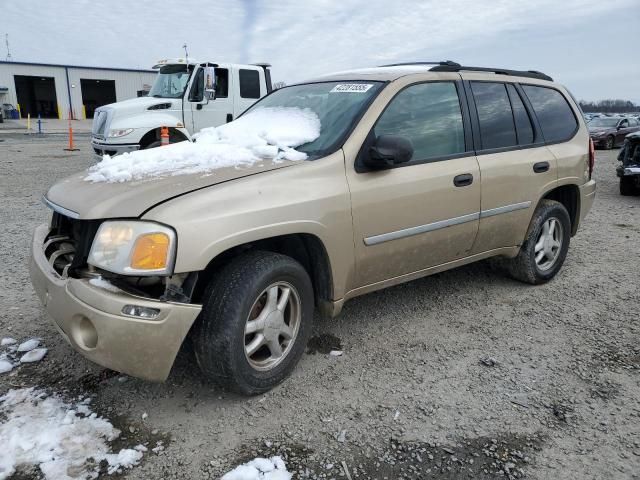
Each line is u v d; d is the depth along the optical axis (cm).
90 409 282
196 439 262
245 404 291
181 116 1148
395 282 365
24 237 604
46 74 4381
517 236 440
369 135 333
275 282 291
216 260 289
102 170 318
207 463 245
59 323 271
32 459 242
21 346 342
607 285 483
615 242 636
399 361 342
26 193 892
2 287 446
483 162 396
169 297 254
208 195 266
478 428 274
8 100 4356
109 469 239
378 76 373
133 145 1098
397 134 350
